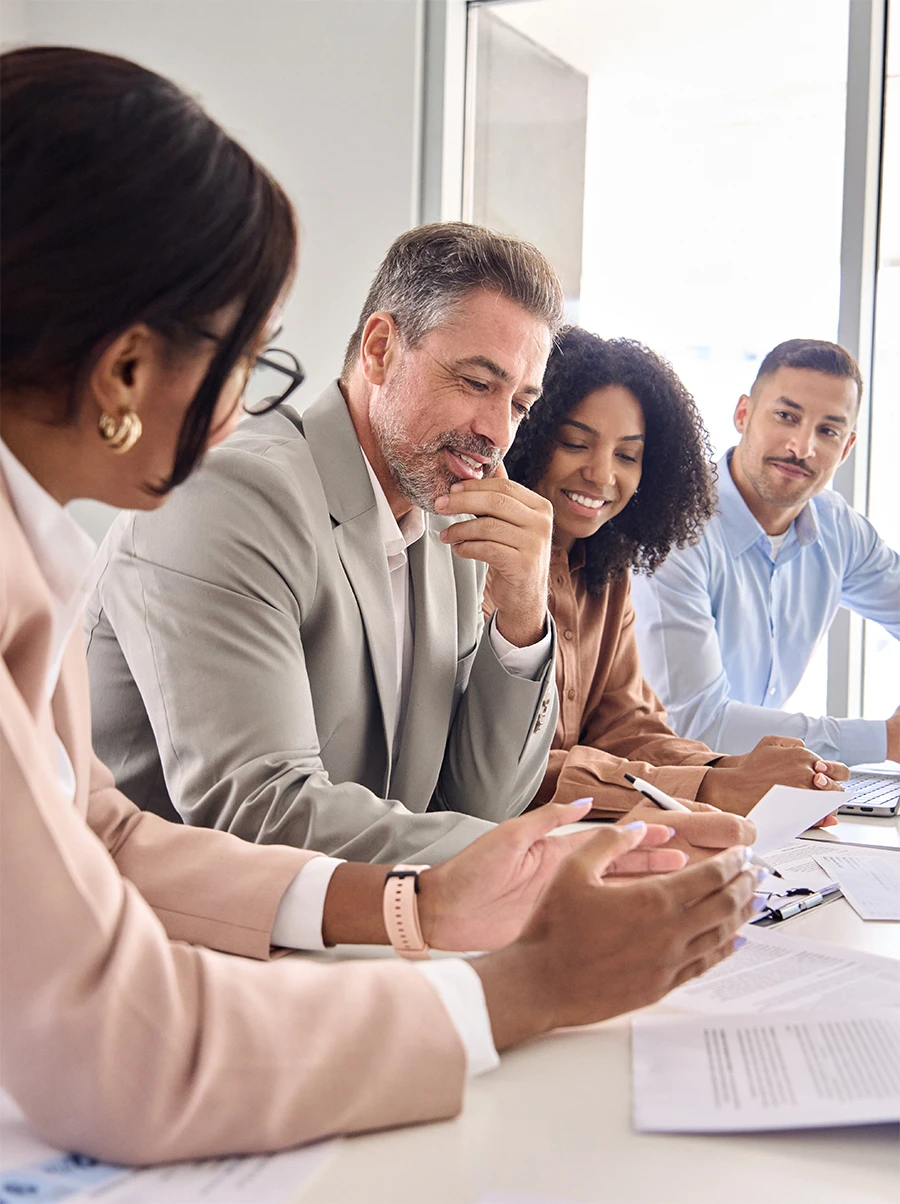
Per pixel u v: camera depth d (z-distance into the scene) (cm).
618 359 203
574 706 200
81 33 361
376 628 137
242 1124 61
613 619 208
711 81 322
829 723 230
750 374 321
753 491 272
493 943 90
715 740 240
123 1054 59
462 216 336
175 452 72
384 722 140
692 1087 71
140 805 131
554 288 144
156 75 69
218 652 117
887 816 170
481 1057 72
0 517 67
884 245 303
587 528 203
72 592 73
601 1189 60
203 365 71
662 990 78
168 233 65
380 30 325
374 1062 65
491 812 151
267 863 93
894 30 298
